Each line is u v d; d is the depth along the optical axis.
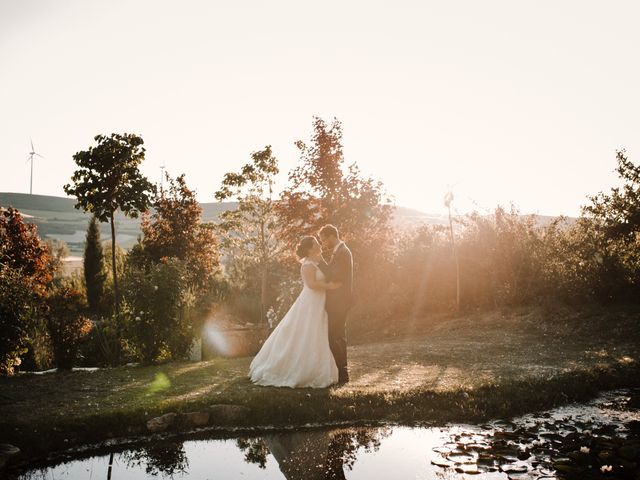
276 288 19.19
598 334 10.68
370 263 15.05
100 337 10.88
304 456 5.22
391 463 4.95
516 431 5.62
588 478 4.28
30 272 18.23
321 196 15.67
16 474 4.87
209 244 24.30
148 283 9.77
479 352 9.75
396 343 11.72
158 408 6.07
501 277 14.27
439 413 6.27
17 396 6.77
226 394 6.66
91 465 5.08
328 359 7.21
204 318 14.50
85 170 10.84
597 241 12.64
